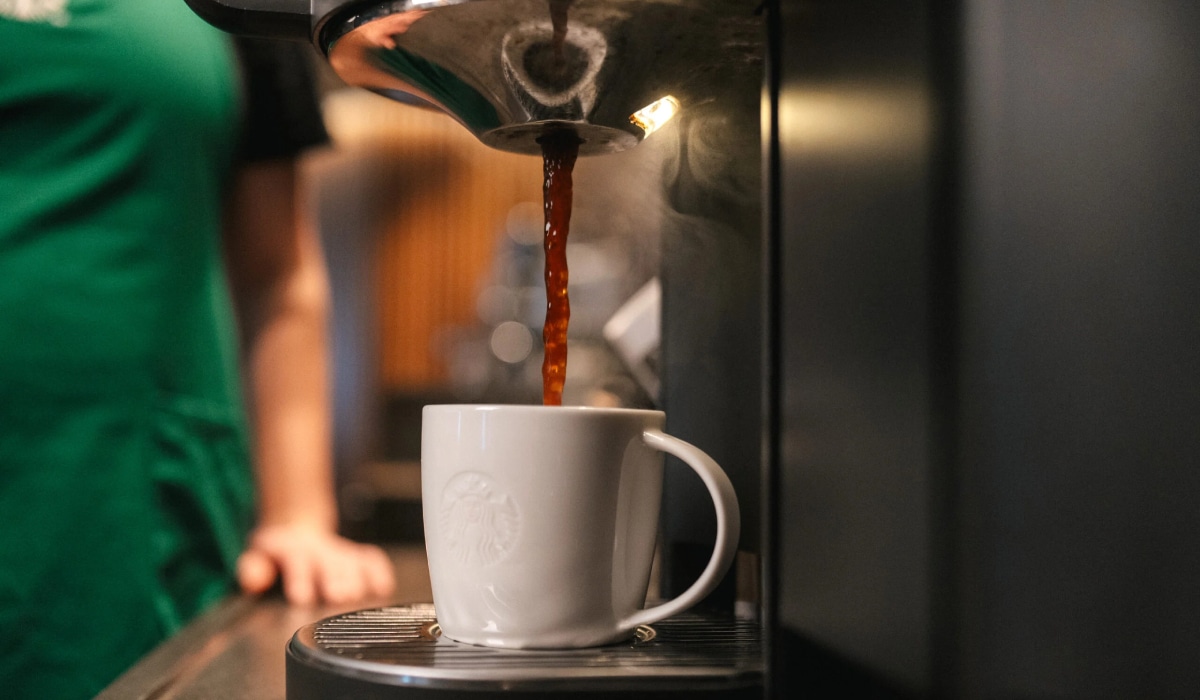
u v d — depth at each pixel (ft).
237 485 3.23
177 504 2.95
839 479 1.15
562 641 1.31
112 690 1.61
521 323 7.89
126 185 2.81
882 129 1.11
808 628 1.17
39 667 2.69
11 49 2.64
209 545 3.06
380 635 1.40
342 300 9.39
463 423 1.32
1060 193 1.06
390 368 9.60
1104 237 1.06
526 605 1.31
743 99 1.39
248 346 3.38
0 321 2.66
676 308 1.62
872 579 1.12
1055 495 1.05
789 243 1.19
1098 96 1.06
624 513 1.34
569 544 1.30
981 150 1.06
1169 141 1.07
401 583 2.79
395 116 9.35
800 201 1.18
